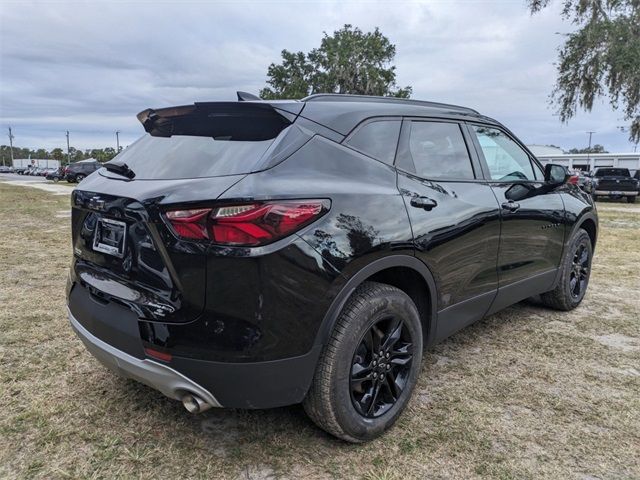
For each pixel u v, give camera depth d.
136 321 2.05
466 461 2.23
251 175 1.99
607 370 3.18
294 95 34.22
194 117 2.56
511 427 2.51
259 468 2.16
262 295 1.89
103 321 2.20
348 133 2.43
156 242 2.00
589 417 2.61
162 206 1.96
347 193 2.19
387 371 2.43
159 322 1.97
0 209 13.19
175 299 1.95
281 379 2.00
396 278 2.58
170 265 1.95
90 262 2.45
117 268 2.23
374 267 2.22
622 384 2.99
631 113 22.05
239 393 1.96
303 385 2.08
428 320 2.69
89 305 2.34
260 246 1.88
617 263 6.58
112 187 2.30
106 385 2.87
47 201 16.39
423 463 2.21
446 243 2.63
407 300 2.45
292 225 1.95
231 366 1.91
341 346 2.14
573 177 4.35
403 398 2.51
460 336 3.77
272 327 1.93
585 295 4.94
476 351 3.48
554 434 2.45
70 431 2.41
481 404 2.73
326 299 2.05
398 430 2.47
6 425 2.44
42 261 6.14
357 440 2.31
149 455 2.23
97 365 3.13
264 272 1.89
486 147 3.29
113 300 2.19
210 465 2.17
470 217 2.81
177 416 2.56
